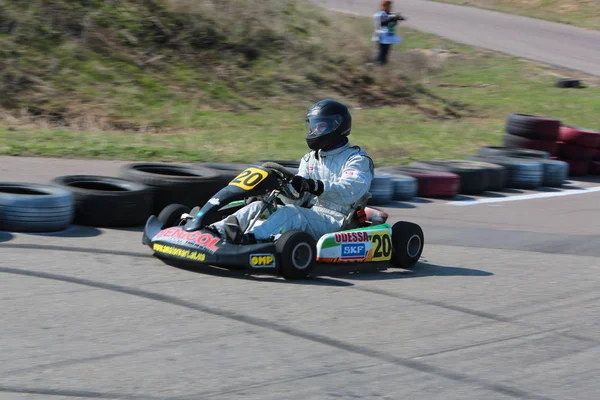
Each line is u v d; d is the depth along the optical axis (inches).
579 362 313.1
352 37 1411.2
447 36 1871.3
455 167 789.9
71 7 1154.7
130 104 1022.4
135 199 521.0
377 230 441.4
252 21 1314.0
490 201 746.8
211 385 264.8
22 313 324.2
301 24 1395.2
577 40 1987.0
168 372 273.4
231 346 303.9
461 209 694.5
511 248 543.5
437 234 578.2
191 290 376.8
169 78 1120.8
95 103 1003.3
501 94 1425.9
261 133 987.9
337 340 320.2
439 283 430.3
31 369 267.4
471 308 382.3
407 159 902.4
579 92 1470.2
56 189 503.8
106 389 255.9
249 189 406.3
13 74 1002.1
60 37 1101.1
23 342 291.4
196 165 647.1
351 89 1270.9
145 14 1213.7
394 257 457.1
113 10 1193.4
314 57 1311.5
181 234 407.2
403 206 690.2
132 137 899.4
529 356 316.8
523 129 936.3
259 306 358.6
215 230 404.8
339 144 439.2
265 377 275.4
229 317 339.0
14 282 367.9
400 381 281.1
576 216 692.7
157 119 995.9
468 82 1509.6
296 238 398.9
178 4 1251.2
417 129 1108.5
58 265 406.0
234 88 1157.1
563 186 868.6
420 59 1525.6
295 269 401.4
